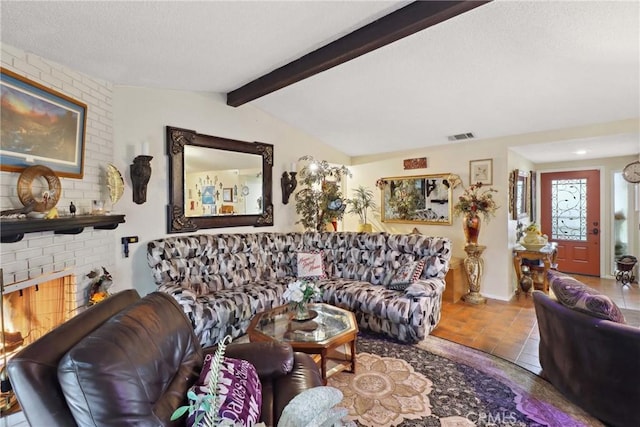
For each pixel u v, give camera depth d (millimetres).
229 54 2488
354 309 3295
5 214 1779
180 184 3453
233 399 1228
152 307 1435
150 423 998
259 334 2342
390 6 2018
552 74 2730
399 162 5207
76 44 2031
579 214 5551
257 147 4176
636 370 1717
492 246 4312
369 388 2250
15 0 1523
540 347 2473
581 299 2014
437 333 3203
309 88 3402
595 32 2154
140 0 1630
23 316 2008
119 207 2996
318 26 2170
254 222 4188
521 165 4980
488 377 2391
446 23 2178
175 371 1356
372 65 2816
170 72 2793
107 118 2838
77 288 2457
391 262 3734
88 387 934
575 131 3723
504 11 2029
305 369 1740
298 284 2566
